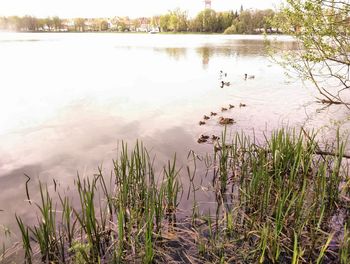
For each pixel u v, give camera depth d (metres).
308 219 5.36
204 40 75.94
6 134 10.89
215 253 4.90
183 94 16.95
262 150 7.42
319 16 6.39
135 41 69.56
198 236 5.14
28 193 6.93
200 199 6.62
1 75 22.58
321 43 6.73
